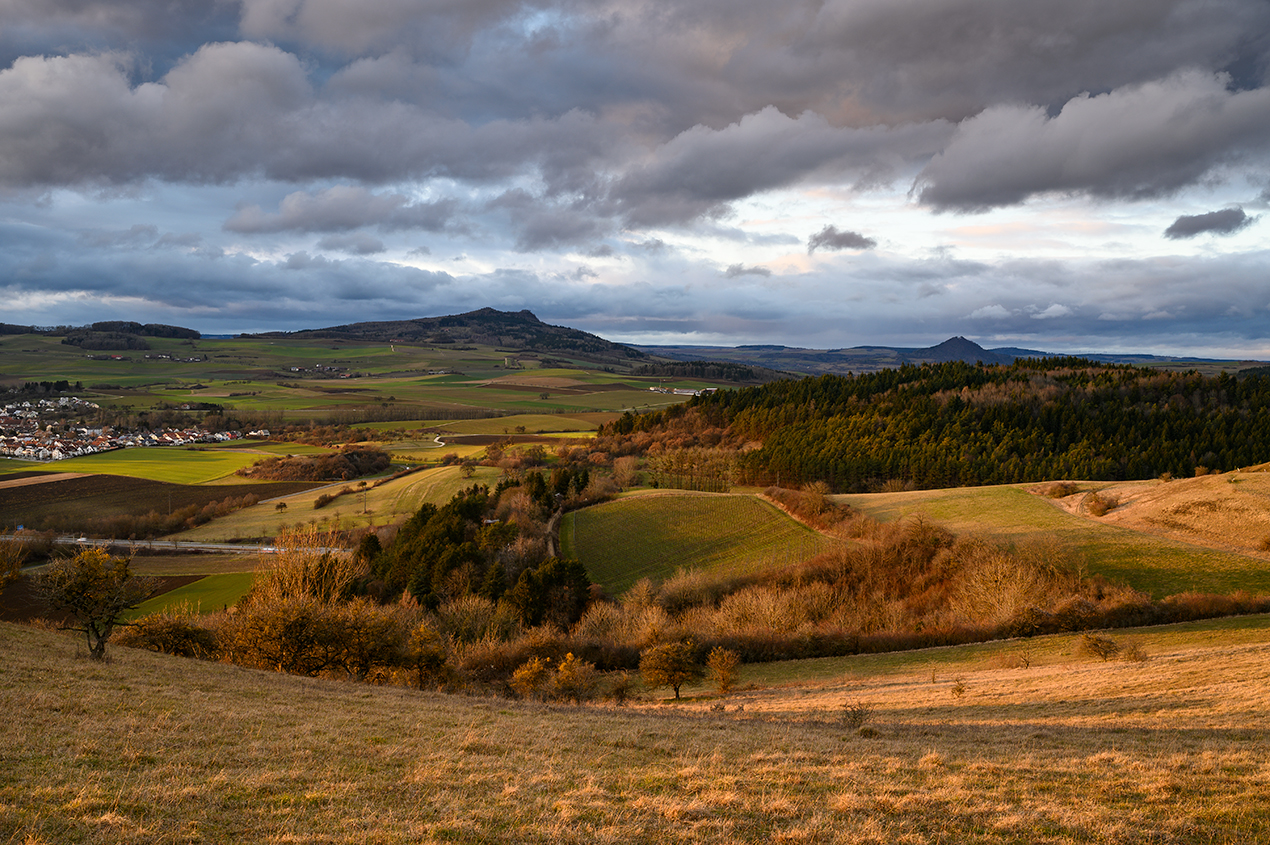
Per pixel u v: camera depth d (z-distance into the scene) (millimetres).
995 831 11922
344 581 53594
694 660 43844
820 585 67438
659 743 18875
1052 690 30547
